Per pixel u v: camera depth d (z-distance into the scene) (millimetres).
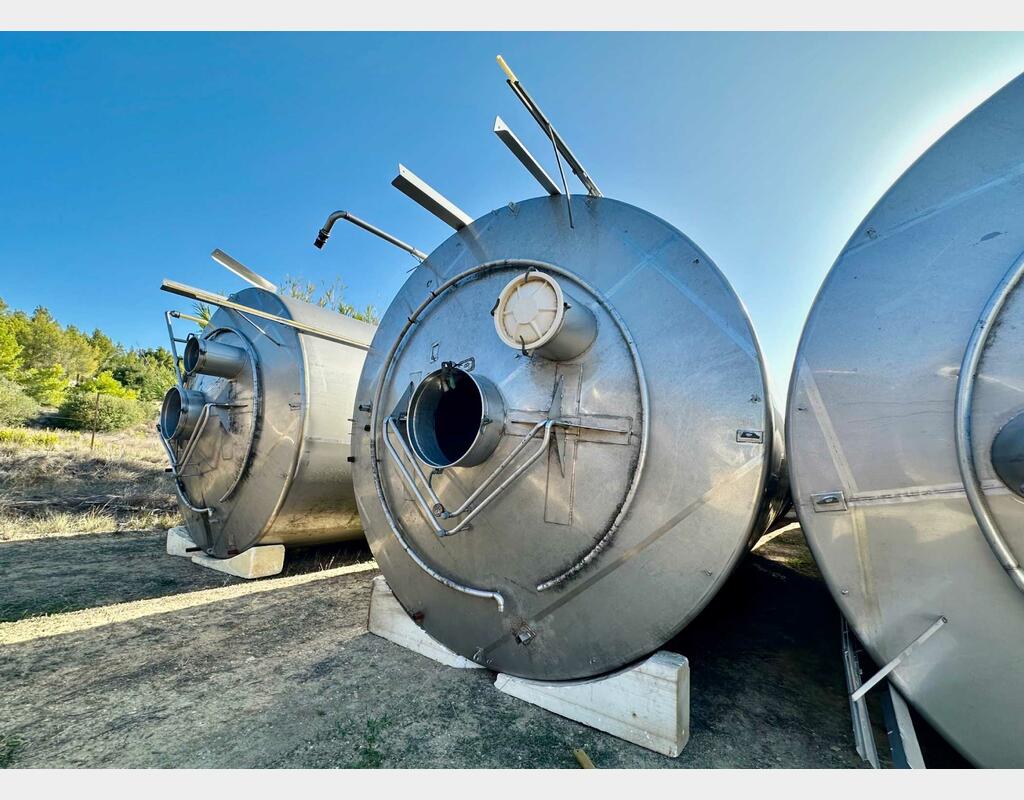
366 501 3574
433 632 3107
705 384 2273
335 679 2871
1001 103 1810
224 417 5098
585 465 2461
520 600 2674
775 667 3232
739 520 2127
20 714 2502
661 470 2295
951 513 1695
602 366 2494
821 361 1992
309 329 4770
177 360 5238
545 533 2559
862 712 2279
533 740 2328
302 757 2195
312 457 4742
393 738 2332
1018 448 1492
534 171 2809
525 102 2404
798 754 2283
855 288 1974
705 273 2393
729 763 2203
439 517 2777
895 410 1817
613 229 2740
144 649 3264
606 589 2410
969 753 1717
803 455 1999
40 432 18375
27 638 3428
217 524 5320
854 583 1893
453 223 3408
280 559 5184
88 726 2404
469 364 2996
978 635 1660
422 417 2844
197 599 4293
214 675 2916
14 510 8141
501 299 2447
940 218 1845
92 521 7684
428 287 3529
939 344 1754
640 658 2404
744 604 4445
